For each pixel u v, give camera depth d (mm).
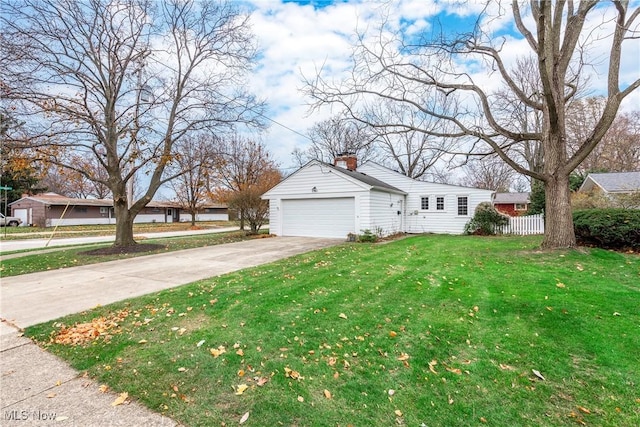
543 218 14672
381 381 2754
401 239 13711
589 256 7070
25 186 36031
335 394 2592
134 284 6301
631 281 5285
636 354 3047
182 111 12141
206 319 4191
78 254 10383
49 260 9305
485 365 2949
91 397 2607
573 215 8914
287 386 2701
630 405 2383
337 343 3447
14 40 9258
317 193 14938
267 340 3537
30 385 2787
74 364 3141
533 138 8234
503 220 15234
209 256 9688
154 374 2914
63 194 42688
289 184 15828
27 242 16672
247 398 2551
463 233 16250
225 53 12438
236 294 5227
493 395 2533
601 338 3359
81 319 4324
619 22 7102
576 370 2834
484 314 4117
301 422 2277
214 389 2682
